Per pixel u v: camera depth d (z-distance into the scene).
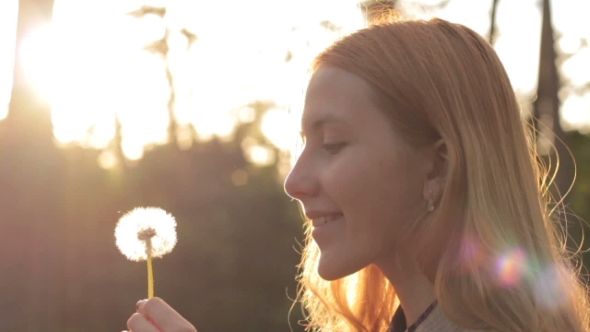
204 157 14.80
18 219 5.77
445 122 1.65
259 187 13.97
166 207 13.71
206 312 13.11
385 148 1.64
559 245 2.07
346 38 1.76
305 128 1.71
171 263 13.15
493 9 12.78
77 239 12.00
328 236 1.67
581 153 18.39
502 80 1.76
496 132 1.70
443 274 1.61
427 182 1.66
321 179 1.67
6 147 5.71
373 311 2.14
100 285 11.86
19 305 5.80
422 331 1.65
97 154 13.41
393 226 1.66
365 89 1.66
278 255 13.62
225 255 13.48
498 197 1.65
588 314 2.04
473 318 1.58
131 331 1.60
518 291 1.58
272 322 13.20
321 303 2.22
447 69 1.69
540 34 12.93
